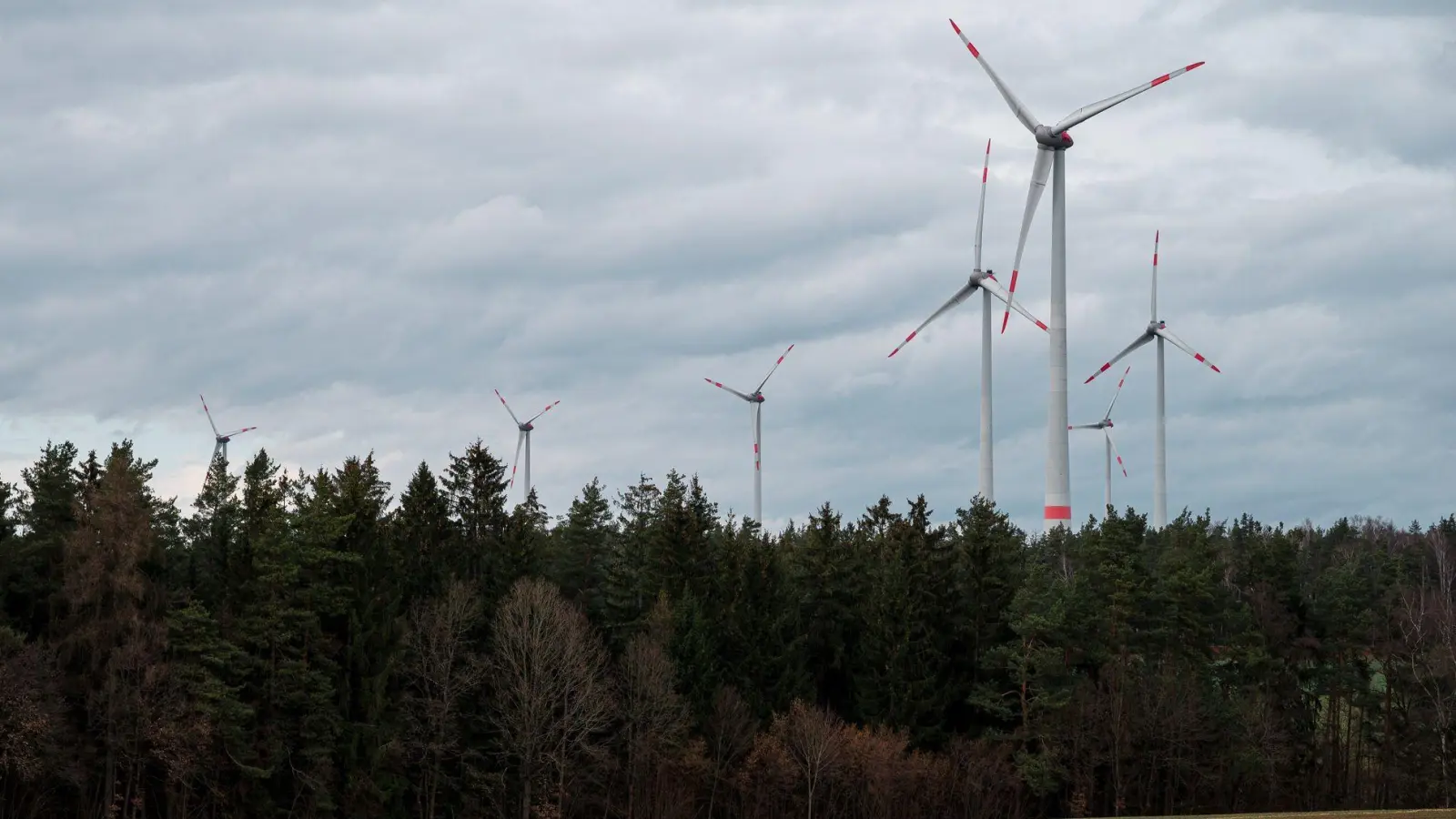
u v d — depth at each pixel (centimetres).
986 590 11038
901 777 9606
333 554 8556
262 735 8212
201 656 8025
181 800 8081
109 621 7919
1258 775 10794
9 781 7862
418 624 9100
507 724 9112
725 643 10250
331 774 8294
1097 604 10819
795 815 9656
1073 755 10162
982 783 9850
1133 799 10612
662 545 10725
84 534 7994
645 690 9288
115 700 7725
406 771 9031
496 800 9088
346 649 8612
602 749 9056
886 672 10544
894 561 11125
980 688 10475
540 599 9156
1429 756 10969
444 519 10338
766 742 9450
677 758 9306
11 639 7612
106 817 7762
